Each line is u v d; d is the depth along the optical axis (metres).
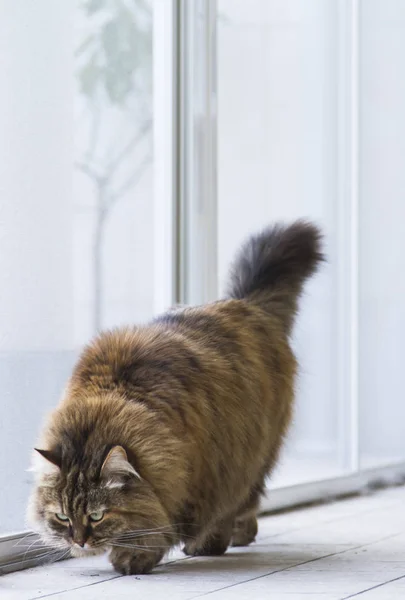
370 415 4.08
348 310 4.00
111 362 2.53
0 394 2.70
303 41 3.84
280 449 2.83
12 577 2.49
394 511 3.48
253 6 3.65
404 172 4.32
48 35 2.84
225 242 3.53
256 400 2.63
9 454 2.71
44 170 2.83
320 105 3.92
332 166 3.96
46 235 2.84
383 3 4.18
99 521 2.32
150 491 2.34
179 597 2.24
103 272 3.05
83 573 2.53
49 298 2.84
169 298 3.33
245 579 2.42
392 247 4.29
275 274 2.95
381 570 2.52
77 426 2.39
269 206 3.71
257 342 2.75
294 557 2.69
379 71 4.17
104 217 3.06
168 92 3.34
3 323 2.71
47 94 2.84
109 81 3.09
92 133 3.02
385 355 4.19
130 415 2.39
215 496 2.51
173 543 2.45
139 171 3.21
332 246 3.96
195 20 3.38
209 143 3.42
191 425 2.44
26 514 2.52
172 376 2.48
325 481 3.75
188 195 3.38
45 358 2.82
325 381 3.88
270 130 3.72
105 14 3.07
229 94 3.56
